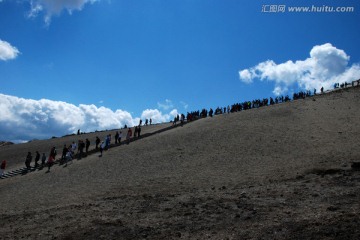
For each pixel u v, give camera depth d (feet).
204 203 51.21
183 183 71.92
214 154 97.50
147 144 122.31
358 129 106.11
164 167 89.25
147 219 44.93
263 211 43.16
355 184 51.78
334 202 43.37
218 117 166.30
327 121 122.83
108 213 50.06
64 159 116.78
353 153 79.66
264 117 144.05
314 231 33.35
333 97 170.40
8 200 72.23
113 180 81.00
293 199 47.57
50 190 77.61
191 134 128.77
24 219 51.78
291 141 101.76
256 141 106.63
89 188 75.25
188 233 38.04
